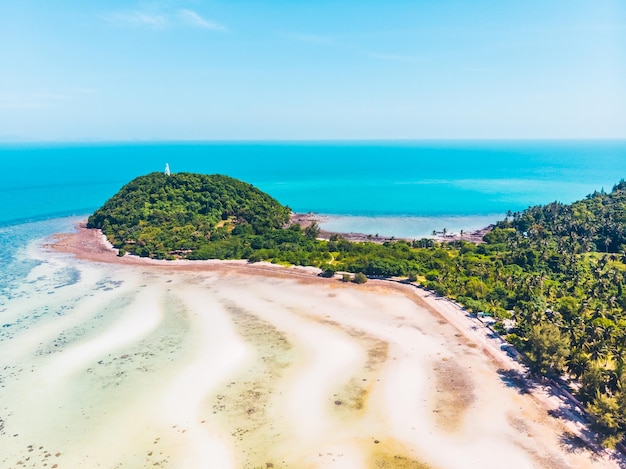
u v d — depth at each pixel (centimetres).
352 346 7725
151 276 11875
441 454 5131
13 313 9319
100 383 6644
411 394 6281
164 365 7144
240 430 5575
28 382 6694
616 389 5538
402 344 7769
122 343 7919
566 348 6319
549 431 5472
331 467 4950
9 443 5394
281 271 12038
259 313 9231
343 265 11844
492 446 5244
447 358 7256
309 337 8094
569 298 9312
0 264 13075
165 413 5928
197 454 5175
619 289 10062
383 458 5081
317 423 5697
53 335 8262
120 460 5100
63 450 5269
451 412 5884
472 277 10712
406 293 10212
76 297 10256
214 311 9356
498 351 7388
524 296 9406
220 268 12456
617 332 7225
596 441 5234
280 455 5141
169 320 8906
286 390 6419
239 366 7088
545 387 6362
